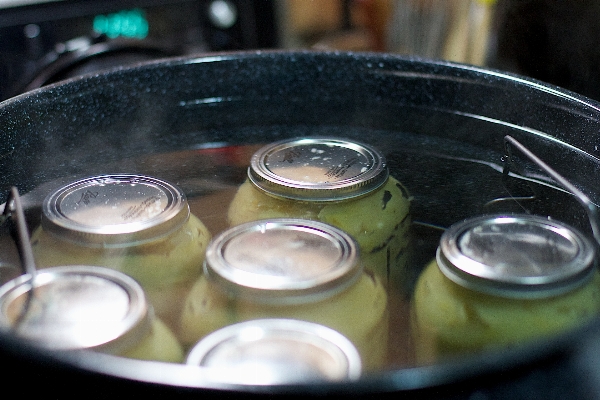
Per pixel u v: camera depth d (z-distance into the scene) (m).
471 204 0.53
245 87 0.67
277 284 0.44
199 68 0.65
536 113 0.59
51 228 0.48
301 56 0.66
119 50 1.03
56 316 0.42
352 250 0.46
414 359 0.44
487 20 0.77
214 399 0.38
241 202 0.53
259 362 0.41
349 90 0.66
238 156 0.59
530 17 0.70
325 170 0.53
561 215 0.51
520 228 0.47
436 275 0.47
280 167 0.54
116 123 0.63
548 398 0.39
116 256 0.48
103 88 0.62
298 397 0.38
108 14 1.08
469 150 0.59
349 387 0.37
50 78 1.00
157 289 0.48
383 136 0.62
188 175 0.57
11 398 0.40
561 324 0.43
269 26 1.25
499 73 0.60
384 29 1.08
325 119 0.64
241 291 0.44
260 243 0.47
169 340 0.44
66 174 0.56
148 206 0.50
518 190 0.54
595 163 0.54
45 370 0.39
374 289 0.47
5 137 0.56
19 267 0.47
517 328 0.44
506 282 0.44
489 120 0.61
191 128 0.63
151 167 0.58
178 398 0.38
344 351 0.41
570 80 0.69
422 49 0.90
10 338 0.39
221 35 1.20
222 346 0.41
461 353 0.45
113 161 0.58
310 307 0.44
